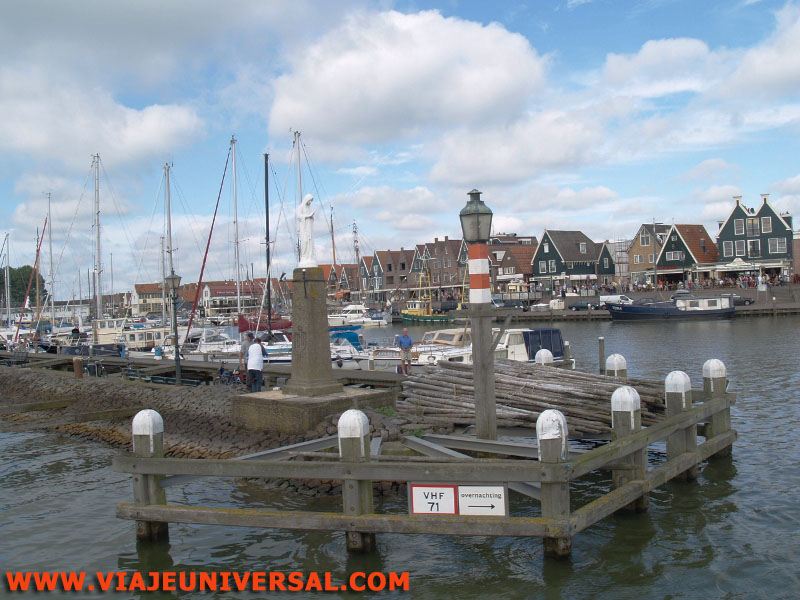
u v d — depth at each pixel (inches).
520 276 3540.8
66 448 658.8
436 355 1006.4
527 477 288.4
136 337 1617.9
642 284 3255.4
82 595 312.3
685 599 287.3
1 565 347.6
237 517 325.1
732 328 1994.3
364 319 3085.6
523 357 959.0
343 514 313.9
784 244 2886.3
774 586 296.5
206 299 4628.4
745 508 389.7
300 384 557.0
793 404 722.8
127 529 391.5
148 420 348.8
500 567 318.3
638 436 347.3
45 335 2078.0
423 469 300.0
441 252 3782.0
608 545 339.6
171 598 307.6
